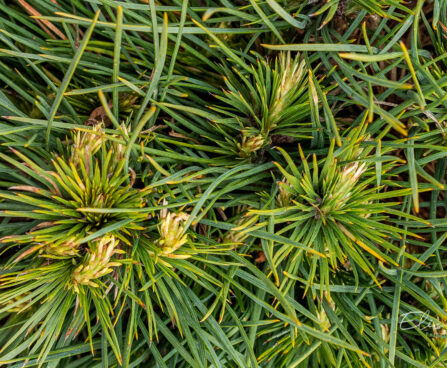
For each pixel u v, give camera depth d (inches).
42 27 11.2
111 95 11.3
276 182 10.6
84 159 10.3
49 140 10.8
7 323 11.0
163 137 11.1
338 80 10.3
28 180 10.7
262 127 10.9
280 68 11.0
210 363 11.2
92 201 10.2
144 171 10.7
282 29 11.1
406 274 10.9
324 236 10.7
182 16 10.0
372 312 11.0
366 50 10.2
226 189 10.5
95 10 11.0
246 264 10.5
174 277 10.5
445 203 11.3
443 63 11.3
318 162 10.5
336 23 11.2
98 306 10.2
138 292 11.0
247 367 10.7
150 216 10.7
